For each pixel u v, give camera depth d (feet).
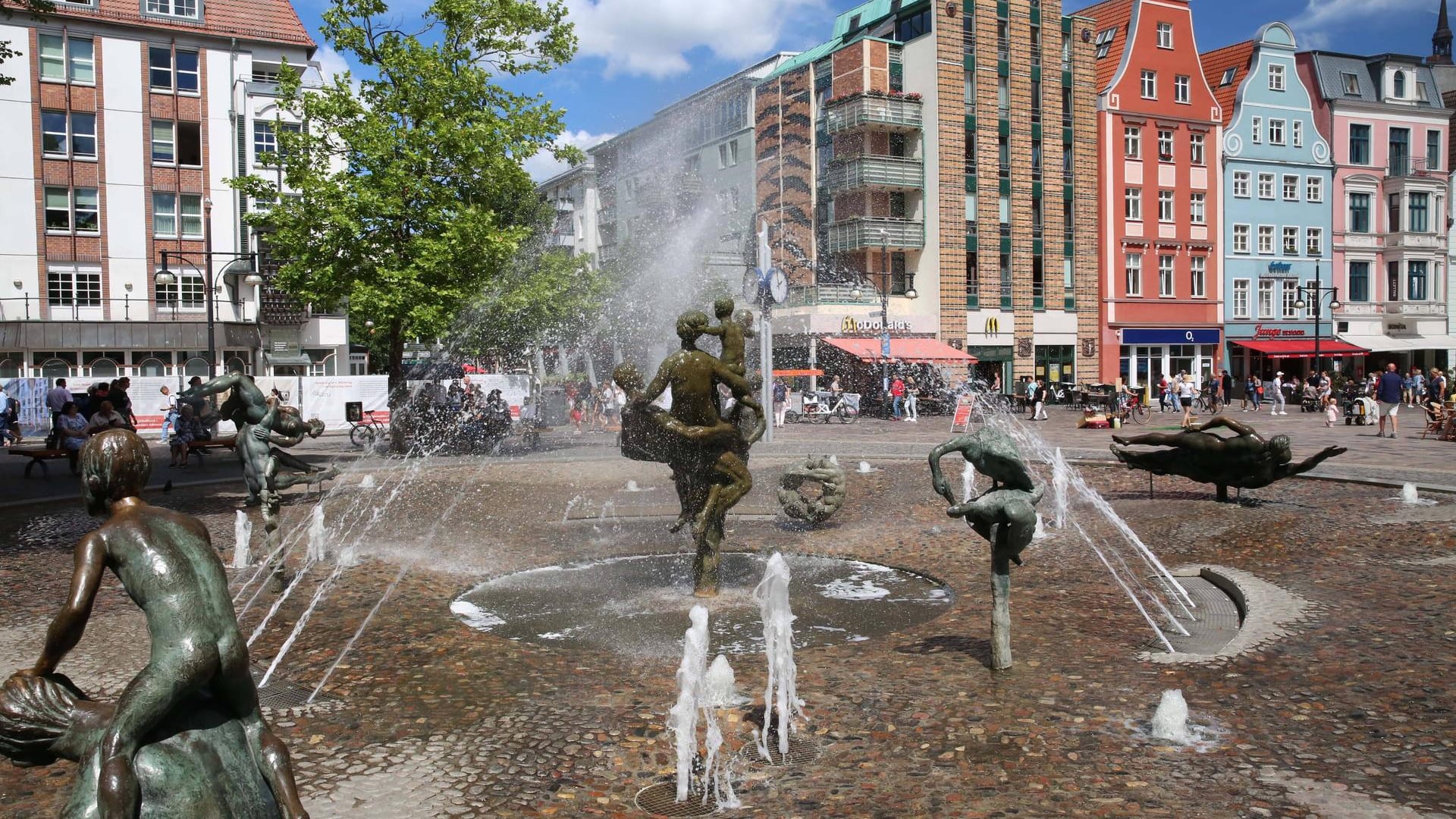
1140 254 178.60
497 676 22.21
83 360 127.85
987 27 163.73
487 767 17.11
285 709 20.15
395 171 80.94
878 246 158.61
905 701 20.04
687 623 27.27
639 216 165.99
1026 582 31.73
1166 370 182.29
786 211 171.73
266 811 10.04
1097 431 106.32
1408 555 33.86
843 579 33.14
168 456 84.33
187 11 135.64
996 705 19.65
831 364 154.92
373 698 20.80
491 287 93.25
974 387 159.22
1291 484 54.39
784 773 16.66
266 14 140.87
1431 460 66.90
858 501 51.75
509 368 127.95
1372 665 21.54
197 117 135.33
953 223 161.58
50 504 51.80
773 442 90.74
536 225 153.17
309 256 82.89
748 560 36.52
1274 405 136.98
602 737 18.39
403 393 86.84
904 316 159.84
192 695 9.98
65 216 129.70
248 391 36.47
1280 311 189.06
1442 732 17.67
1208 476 48.47
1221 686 20.51
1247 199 185.68
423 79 83.87
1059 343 173.27
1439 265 195.42
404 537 42.04
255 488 36.65
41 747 9.77
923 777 16.37
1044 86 170.09
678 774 16.34
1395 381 89.71
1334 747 17.13
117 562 9.91
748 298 105.40
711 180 171.83
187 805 9.36
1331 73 191.62
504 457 81.30
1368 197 193.98
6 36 124.88
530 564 35.88
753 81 171.32
